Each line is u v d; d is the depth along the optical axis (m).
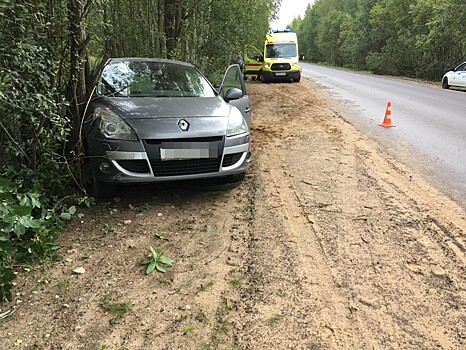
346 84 23.12
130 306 2.90
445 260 3.57
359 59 48.25
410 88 20.91
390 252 3.69
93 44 6.39
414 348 2.54
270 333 2.64
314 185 5.46
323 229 4.14
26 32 3.71
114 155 4.25
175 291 3.09
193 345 2.54
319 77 29.84
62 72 4.48
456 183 5.66
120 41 9.92
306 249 3.73
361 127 9.72
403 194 5.16
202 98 5.30
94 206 4.56
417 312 2.88
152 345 2.53
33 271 3.29
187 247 3.76
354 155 7.07
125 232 4.01
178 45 11.33
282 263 3.49
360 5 48.31
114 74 5.52
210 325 2.72
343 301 2.98
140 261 3.49
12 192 2.90
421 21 32.12
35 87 3.82
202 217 4.40
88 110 4.78
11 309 2.83
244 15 14.40
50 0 4.09
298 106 13.34
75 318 2.76
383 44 43.72
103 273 3.30
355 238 3.96
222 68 14.93
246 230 4.11
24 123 3.86
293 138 8.41
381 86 21.98
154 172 4.36
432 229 4.16
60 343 2.53
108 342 2.55
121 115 4.45
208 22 13.62
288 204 4.79
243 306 2.92
